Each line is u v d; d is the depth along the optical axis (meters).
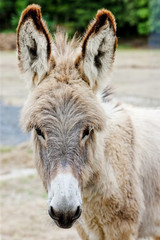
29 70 3.06
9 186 7.51
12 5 42.47
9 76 21.53
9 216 6.22
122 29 42.09
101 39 2.98
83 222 3.53
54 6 41.62
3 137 11.30
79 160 2.85
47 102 2.86
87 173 3.02
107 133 3.44
